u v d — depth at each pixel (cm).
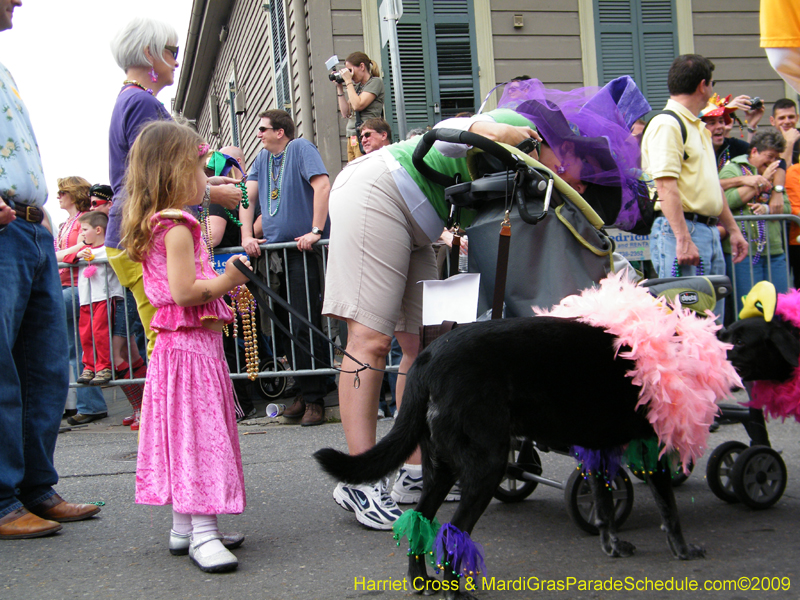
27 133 301
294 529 287
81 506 306
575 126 280
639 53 839
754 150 569
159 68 348
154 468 254
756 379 279
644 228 318
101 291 535
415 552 212
